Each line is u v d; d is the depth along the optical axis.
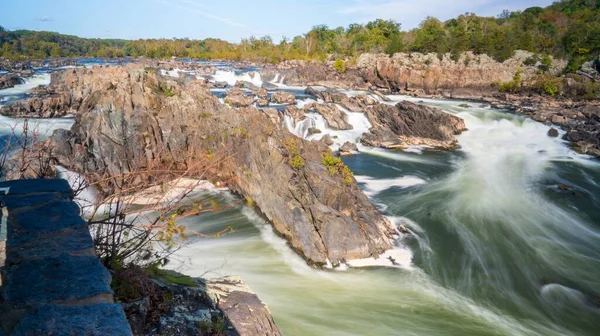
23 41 128.00
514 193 27.70
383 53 88.56
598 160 35.72
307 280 16.28
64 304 3.31
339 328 13.42
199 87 34.97
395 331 13.50
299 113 41.31
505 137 43.12
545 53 80.75
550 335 13.95
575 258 19.23
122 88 28.67
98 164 24.08
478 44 79.50
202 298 7.20
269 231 20.19
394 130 42.44
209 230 20.16
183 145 26.12
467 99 64.44
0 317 3.15
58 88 48.56
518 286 16.83
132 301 6.22
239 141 23.81
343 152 36.38
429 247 19.58
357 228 18.23
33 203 4.76
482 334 13.72
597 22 88.19
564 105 57.66
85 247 4.09
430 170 32.62
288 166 19.97
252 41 136.62
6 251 3.89
